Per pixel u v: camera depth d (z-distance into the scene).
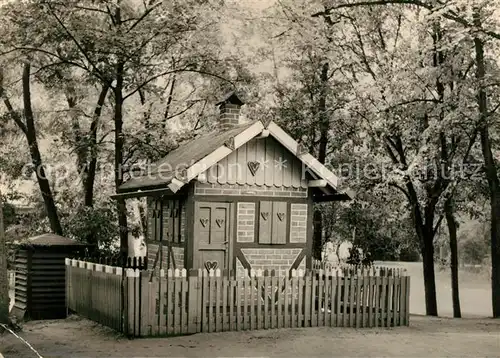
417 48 20.03
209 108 23.80
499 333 13.31
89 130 21.41
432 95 20.06
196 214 13.42
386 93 19.69
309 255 14.53
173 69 21.38
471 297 28.20
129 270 11.66
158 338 11.62
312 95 22.31
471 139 19.17
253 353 10.28
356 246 21.86
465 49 18.27
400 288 14.02
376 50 21.16
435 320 16.58
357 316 13.52
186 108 23.83
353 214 21.75
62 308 16.39
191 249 13.34
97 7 19.53
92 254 17.12
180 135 21.86
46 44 19.38
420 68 19.53
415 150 21.06
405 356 10.19
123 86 20.52
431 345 11.23
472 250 31.91
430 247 20.70
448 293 29.53
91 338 11.66
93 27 18.41
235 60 21.44
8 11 18.08
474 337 12.30
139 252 27.16
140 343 11.10
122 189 17.05
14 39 18.69
